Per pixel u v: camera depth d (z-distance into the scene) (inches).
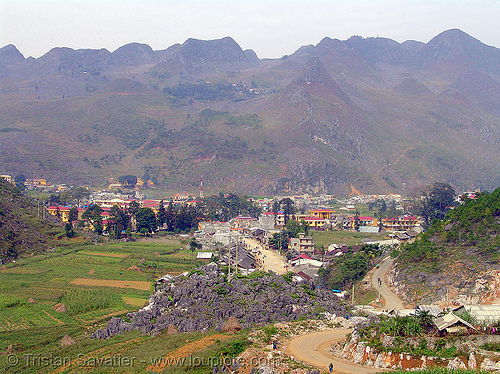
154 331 3302.2
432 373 2202.3
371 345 2444.6
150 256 6314.0
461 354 2343.8
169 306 3641.7
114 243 7258.9
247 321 3238.2
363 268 5324.8
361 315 3550.7
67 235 7003.0
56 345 3272.6
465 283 4121.6
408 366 2325.3
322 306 3646.7
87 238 7165.4
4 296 4298.7
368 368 2326.5
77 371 2726.4
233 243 7362.2
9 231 6259.8
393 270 4960.6
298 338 2819.9
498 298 3878.0
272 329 2938.0
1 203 6850.4
